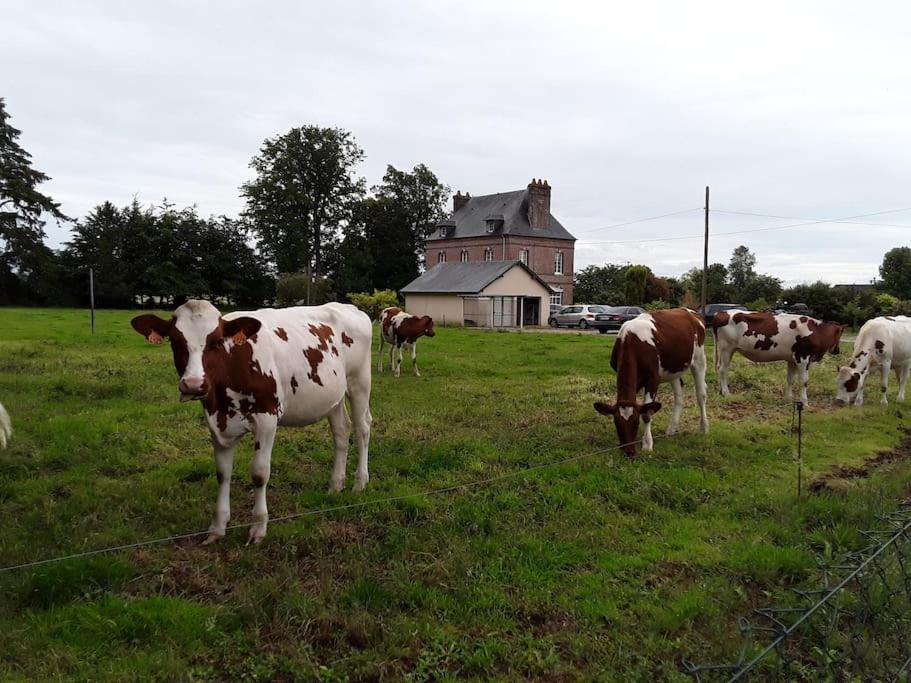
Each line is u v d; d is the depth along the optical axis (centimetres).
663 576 556
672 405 1295
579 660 439
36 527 602
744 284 7119
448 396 1327
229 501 646
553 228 6788
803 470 865
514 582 532
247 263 6819
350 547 576
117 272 6088
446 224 6988
